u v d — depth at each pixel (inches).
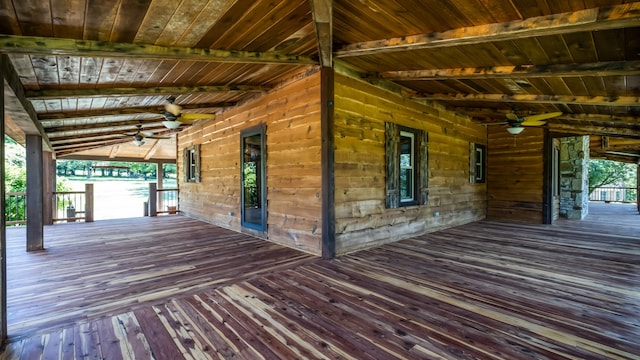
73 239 220.8
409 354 76.9
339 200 171.8
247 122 238.2
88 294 116.3
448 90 206.2
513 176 307.7
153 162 526.6
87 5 83.2
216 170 289.7
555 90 172.2
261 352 77.9
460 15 103.6
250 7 99.6
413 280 130.8
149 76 153.2
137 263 158.1
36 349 79.7
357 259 164.4
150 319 96.0
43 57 110.5
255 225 228.4
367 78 187.8
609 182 655.8
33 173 189.9
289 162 193.8
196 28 109.1
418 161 231.1
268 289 120.9
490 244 201.0
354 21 117.5
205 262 159.5
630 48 109.0
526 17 98.8
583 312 100.1
